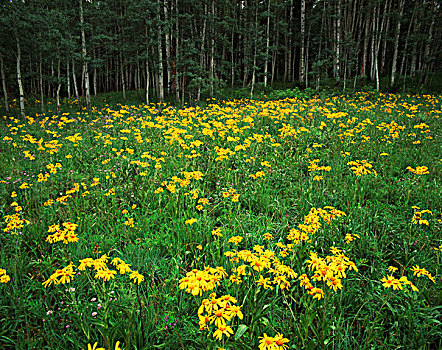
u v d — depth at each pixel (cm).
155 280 305
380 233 376
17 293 272
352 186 494
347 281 285
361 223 397
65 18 1554
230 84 3152
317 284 276
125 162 635
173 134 722
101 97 2583
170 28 1928
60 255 342
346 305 269
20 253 326
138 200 475
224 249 335
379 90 2281
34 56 1762
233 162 659
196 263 317
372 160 648
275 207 446
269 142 753
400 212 432
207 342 211
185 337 231
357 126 885
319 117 1081
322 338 218
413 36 2311
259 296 258
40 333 218
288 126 827
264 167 600
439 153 679
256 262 233
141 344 220
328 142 789
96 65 1811
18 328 248
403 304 265
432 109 1285
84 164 654
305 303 232
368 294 270
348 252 337
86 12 1842
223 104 1862
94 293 283
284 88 2723
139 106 1773
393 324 243
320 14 2908
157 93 2455
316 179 498
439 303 261
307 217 332
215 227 416
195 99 2027
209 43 2347
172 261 321
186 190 475
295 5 3938
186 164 608
